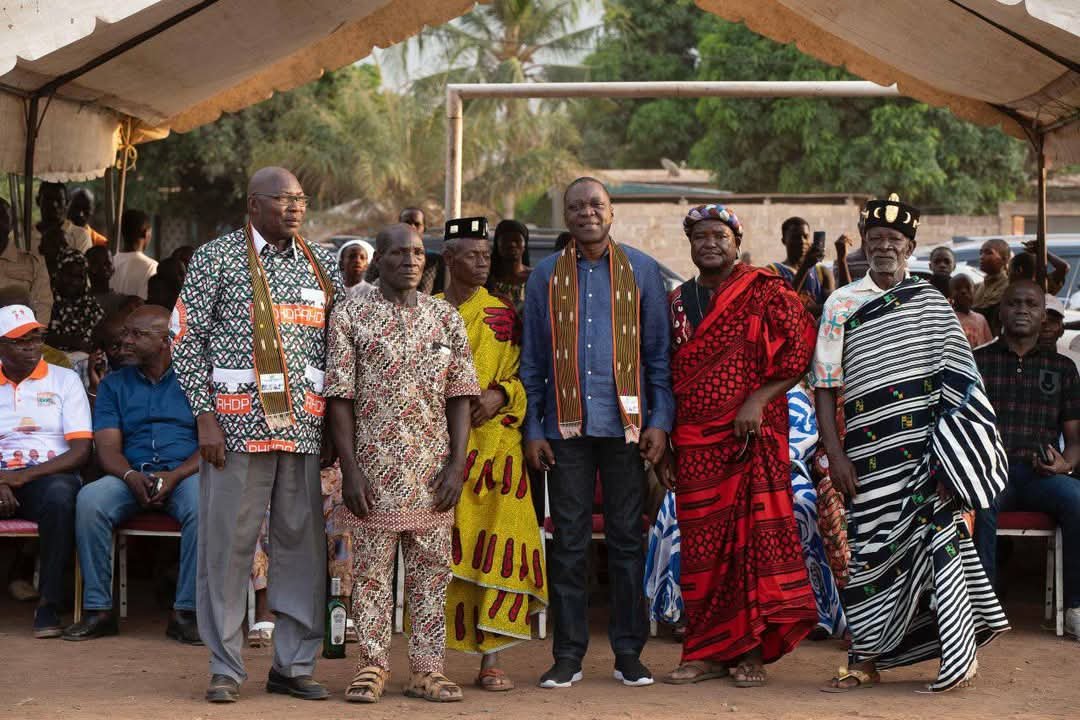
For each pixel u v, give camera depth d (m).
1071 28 5.46
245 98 10.09
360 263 8.61
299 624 5.19
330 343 5.11
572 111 31.28
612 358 5.37
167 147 25.77
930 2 6.88
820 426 5.54
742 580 5.40
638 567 5.45
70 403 6.70
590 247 5.45
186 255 10.89
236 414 5.01
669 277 15.55
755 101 26.91
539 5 29.67
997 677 5.63
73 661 5.80
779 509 5.42
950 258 10.12
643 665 5.78
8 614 6.88
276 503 5.15
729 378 5.43
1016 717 4.92
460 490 5.17
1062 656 6.07
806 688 5.43
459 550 5.31
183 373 5.03
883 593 5.39
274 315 5.06
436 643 5.20
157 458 6.49
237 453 5.04
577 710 4.98
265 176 5.14
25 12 5.58
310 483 5.15
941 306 5.39
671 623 6.45
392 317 5.11
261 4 7.41
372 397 5.09
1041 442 6.70
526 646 6.38
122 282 10.69
